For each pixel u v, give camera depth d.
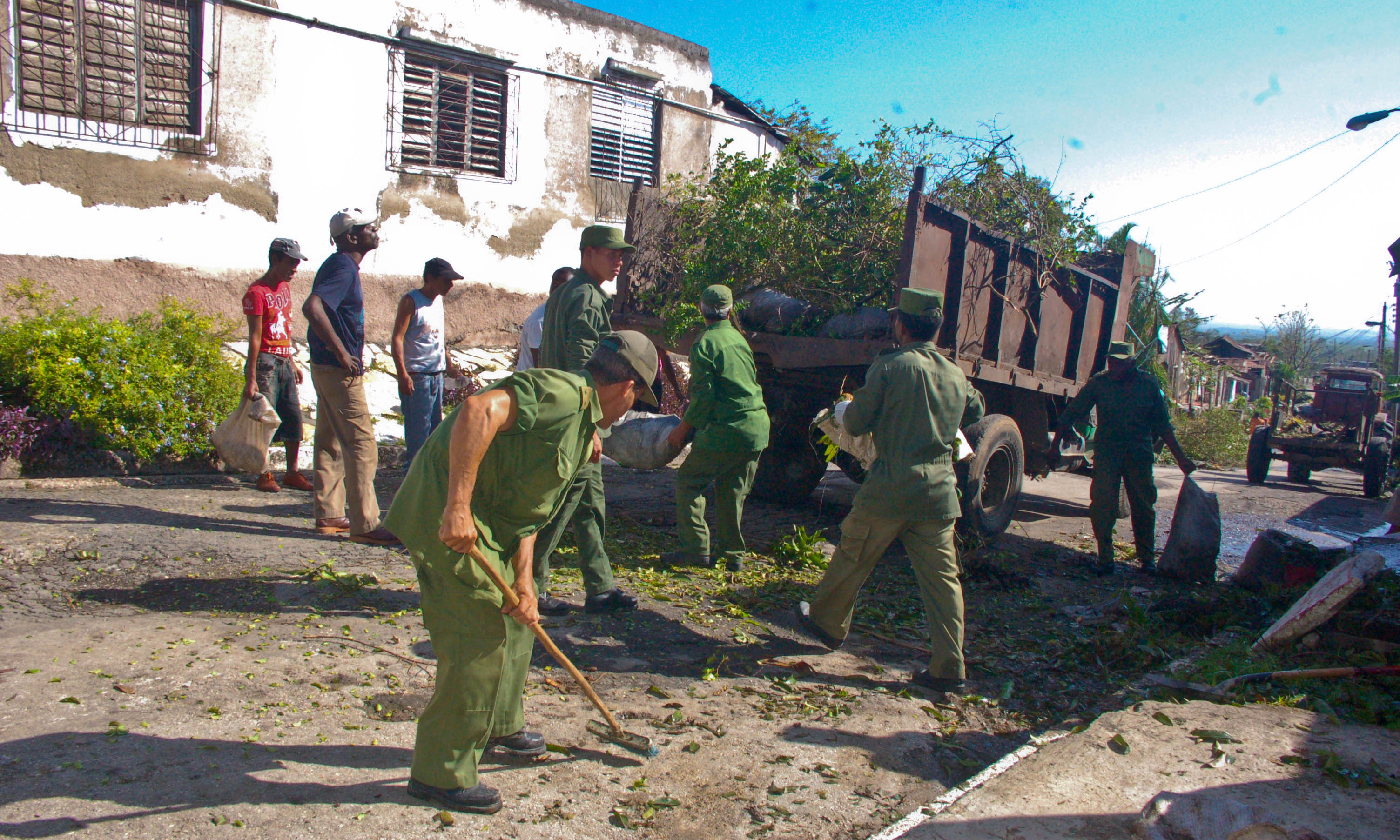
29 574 4.34
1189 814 2.57
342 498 5.59
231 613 4.03
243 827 2.35
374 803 2.53
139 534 5.11
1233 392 37.00
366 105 9.98
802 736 3.25
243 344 9.04
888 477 3.84
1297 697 3.71
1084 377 8.10
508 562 2.65
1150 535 6.46
